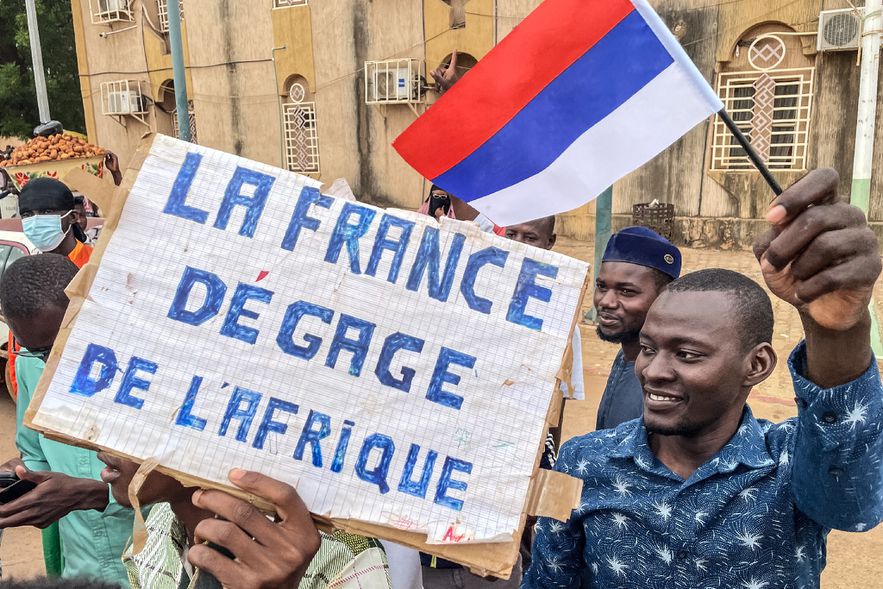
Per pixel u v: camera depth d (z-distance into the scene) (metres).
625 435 1.42
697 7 10.16
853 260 0.82
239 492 0.91
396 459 0.94
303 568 0.88
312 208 0.98
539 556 1.49
